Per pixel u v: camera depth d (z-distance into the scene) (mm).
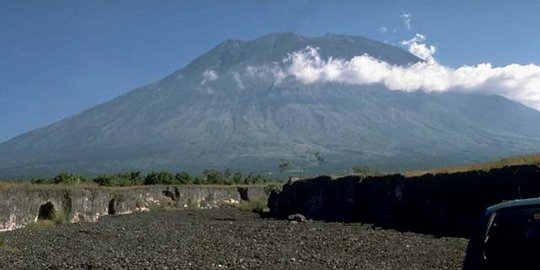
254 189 105500
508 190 44938
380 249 35875
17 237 45562
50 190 65000
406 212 55875
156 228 53938
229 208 92625
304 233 47344
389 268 27688
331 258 31500
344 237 43469
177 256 32406
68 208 65875
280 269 27500
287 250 35469
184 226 56438
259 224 58906
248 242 40562
